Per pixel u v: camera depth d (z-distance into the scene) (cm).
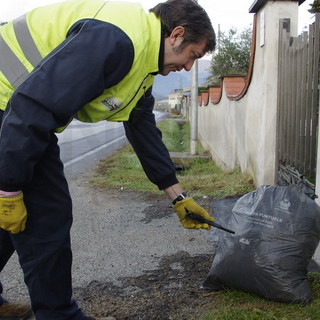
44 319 203
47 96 155
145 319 238
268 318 223
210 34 179
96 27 161
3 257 218
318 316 223
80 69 157
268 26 466
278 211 250
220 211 441
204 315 237
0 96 177
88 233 389
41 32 176
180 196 241
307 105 386
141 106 223
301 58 399
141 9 177
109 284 284
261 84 498
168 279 288
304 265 243
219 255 259
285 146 444
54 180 190
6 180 162
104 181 624
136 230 395
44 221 191
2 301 237
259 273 239
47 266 194
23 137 156
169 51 178
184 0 176
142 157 236
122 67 164
